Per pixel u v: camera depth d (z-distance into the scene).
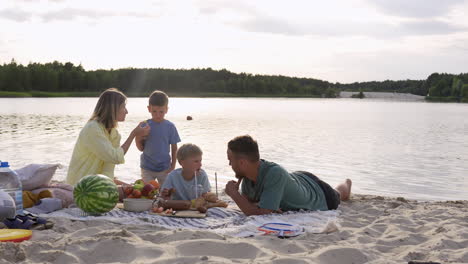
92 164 5.80
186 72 167.12
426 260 3.46
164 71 158.12
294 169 9.98
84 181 4.86
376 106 68.62
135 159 10.55
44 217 4.62
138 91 148.62
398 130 21.25
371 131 20.42
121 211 5.09
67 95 115.69
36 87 121.56
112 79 140.75
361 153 12.66
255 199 5.18
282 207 5.18
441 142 16.02
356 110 48.72
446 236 4.10
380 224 4.64
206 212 5.11
